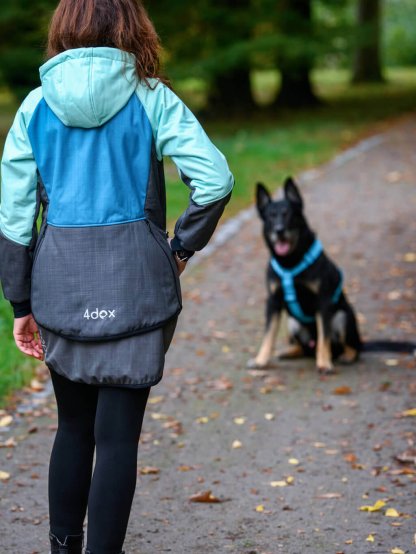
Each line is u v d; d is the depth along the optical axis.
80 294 2.31
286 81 20.62
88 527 2.37
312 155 13.70
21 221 2.39
